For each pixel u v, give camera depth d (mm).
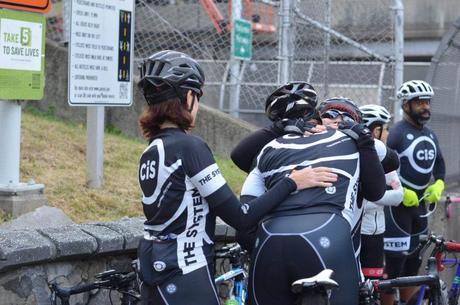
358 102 10266
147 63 3734
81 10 6586
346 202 3920
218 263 5414
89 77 6711
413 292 6324
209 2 11398
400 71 9562
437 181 7094
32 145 7910
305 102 4383
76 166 7672
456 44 8609
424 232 6965
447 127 8781
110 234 4926
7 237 4613
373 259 5941
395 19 9672
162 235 3633
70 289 4094
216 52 11203
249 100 10578
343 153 4027
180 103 3693
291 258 3777
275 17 11883
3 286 4430
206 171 3594
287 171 4008
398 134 6945
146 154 3693
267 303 3879
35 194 6156
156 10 11594
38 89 6215
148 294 3684
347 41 9742
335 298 3732
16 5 5941
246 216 3705
